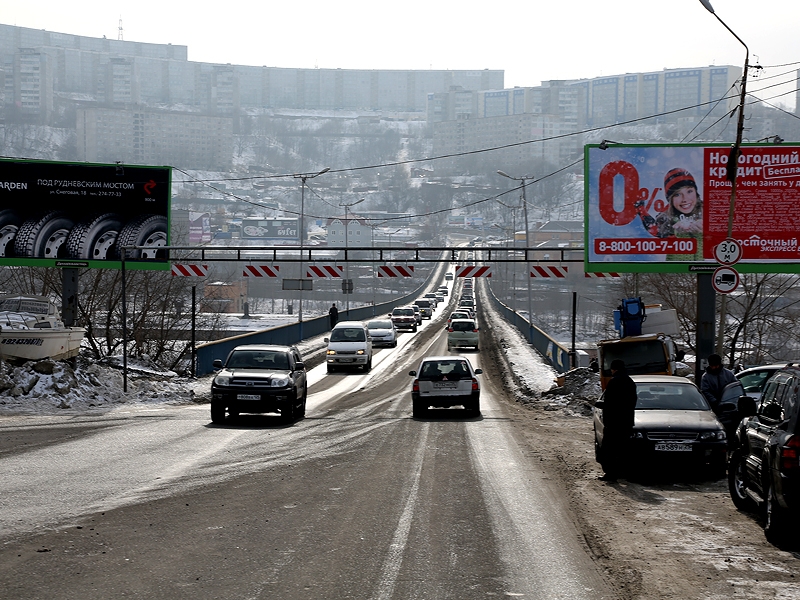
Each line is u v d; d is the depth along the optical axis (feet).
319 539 33.76
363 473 50.75
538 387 120.47
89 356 137.69
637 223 101.60
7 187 112.98
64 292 116.67
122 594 25.85
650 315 110.93
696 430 52.49
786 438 33.96
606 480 51.67
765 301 154.92
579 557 31.71
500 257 552.00
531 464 56.13
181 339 179.52
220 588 26.68
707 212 100.63
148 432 69.72
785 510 33.30
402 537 34.32
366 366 148.77
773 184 99.40
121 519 36.60
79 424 75.00
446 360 89.66
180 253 279.69
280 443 64.34
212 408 78.69
